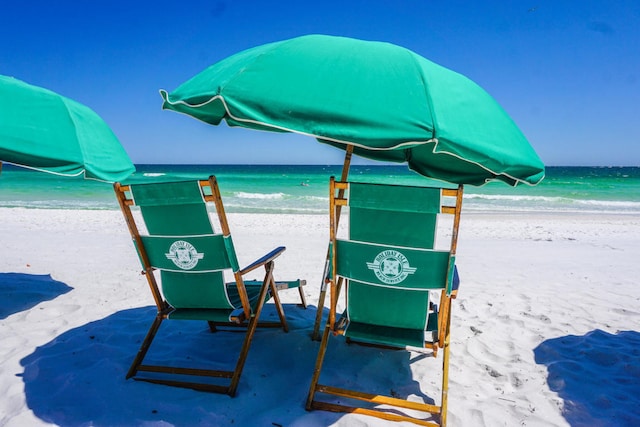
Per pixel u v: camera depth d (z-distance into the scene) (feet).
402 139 5.58
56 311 12.73
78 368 9.09
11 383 8.43
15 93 8.78
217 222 35.14
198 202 7.70
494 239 28.43
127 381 8.56
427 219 7.16
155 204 7.93
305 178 134.41
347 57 6.72
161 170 235.81
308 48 6.89
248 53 7.17
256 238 27.12
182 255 8.32
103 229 29.55
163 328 11.43
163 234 8.29
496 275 18.44
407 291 7.84
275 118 5.83
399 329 8.28
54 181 100.32
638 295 15.48
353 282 8.06
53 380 8.59
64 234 26.94
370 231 7.50
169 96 7.19
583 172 201.67
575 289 16.19
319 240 26.55
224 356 9.84
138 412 7.54
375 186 7.04
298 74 6.30
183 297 8.79
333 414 7.72
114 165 9.69
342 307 13.44
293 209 50.44
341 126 5.68
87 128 9.55
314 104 5.85
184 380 8.73
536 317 13.00
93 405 7.72
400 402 7.74
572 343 11.03
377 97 6.00
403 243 7.42
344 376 9.13
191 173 187.83
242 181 117.08
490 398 8.50
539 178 7.47
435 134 5.63
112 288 15.15
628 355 10.12
